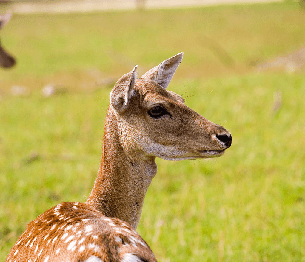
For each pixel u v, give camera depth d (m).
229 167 12.69
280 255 8.16
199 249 8.40
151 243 8.57
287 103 18.70
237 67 31.44
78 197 10.63
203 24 48.19
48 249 4.04
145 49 37.38
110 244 3.80
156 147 5.23
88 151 14.19
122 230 4.08
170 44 39.12
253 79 24.08
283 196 10.57
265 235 8.77
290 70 28.81
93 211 4.82
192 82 23.20
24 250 4.44
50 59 33.88
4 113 19.14
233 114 17.25
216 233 8.97
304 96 19.81
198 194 10.91
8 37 42.41
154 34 43.69
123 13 55.84
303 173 11.86
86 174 11.96
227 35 42.69
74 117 17.91
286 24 47.34
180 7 60.03
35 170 12.45
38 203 10.32
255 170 12.34
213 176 12.22
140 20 51.38
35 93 23.89
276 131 15.41
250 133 15.37
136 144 5.23
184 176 12.20
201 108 17.98
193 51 36.38
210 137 5.19
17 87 25.25
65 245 3.90
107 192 5.35
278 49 36.56
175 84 22.28
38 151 14.12
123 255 3.71
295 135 14.88
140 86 5.25
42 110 19.41
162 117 5.17
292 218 9.54
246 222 9.38
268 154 13.36
